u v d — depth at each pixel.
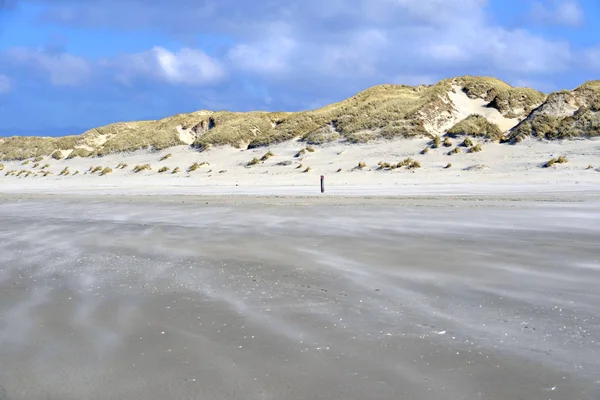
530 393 3.72
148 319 5.59
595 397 3.65
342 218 15.47
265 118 72.69
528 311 5.80
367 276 7.69
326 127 60.41
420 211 16.91
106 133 90.38
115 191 33.75
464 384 3.87
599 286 6.93
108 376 4.06
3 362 4.38
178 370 4.16
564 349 4.59
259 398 3.66
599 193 22.50
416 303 6.18
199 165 52.97
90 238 12.35
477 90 68.12
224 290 6.91
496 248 9.95
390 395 3.70
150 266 8.72
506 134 50.62
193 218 16.41
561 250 9.64
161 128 77.81
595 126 43.91
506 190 25.59
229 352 4.56
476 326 5.27
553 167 35.09
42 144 87.81
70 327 5.33
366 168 42.34
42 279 7.75
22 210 20.86
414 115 57.84
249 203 21.53
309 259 9.11
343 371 4.12
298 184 36.06
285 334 5.04
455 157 42.62
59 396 3.72
